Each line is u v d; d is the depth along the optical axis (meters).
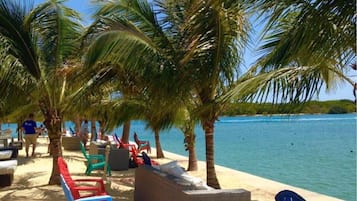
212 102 8.21
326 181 13.58
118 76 10.14
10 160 12.03
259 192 10.62
